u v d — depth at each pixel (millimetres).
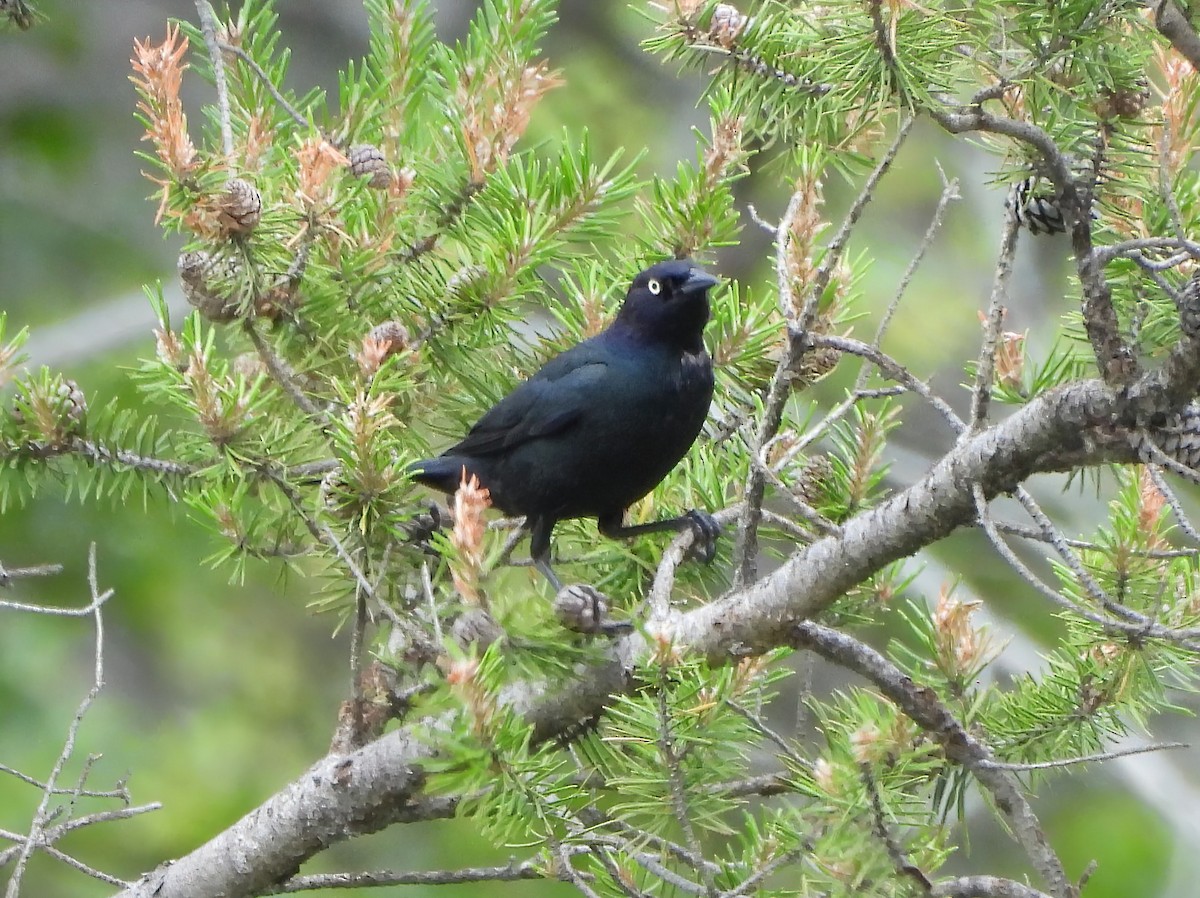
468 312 8898
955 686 7504
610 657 7406
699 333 9516
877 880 6172
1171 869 16375
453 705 6297
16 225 20438
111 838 16469
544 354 10195
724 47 7867
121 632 18156
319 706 19188
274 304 8375
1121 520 7547
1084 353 8250
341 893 16734
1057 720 7613
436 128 9430
